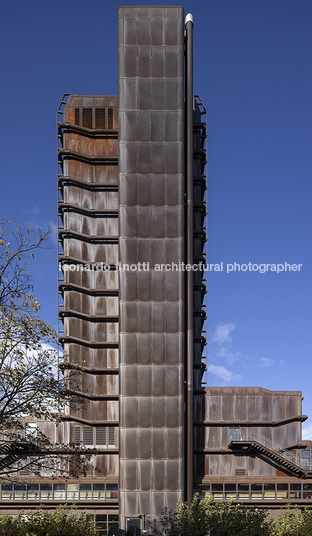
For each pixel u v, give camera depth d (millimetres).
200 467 49969
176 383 45781
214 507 28188
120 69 49750
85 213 54000
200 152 56000
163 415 45250
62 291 53781
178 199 48375
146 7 50500
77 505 46531
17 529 27844
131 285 47156
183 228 48375
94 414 50531
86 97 56000
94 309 52750
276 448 50531
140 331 46531
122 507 43469
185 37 52406
